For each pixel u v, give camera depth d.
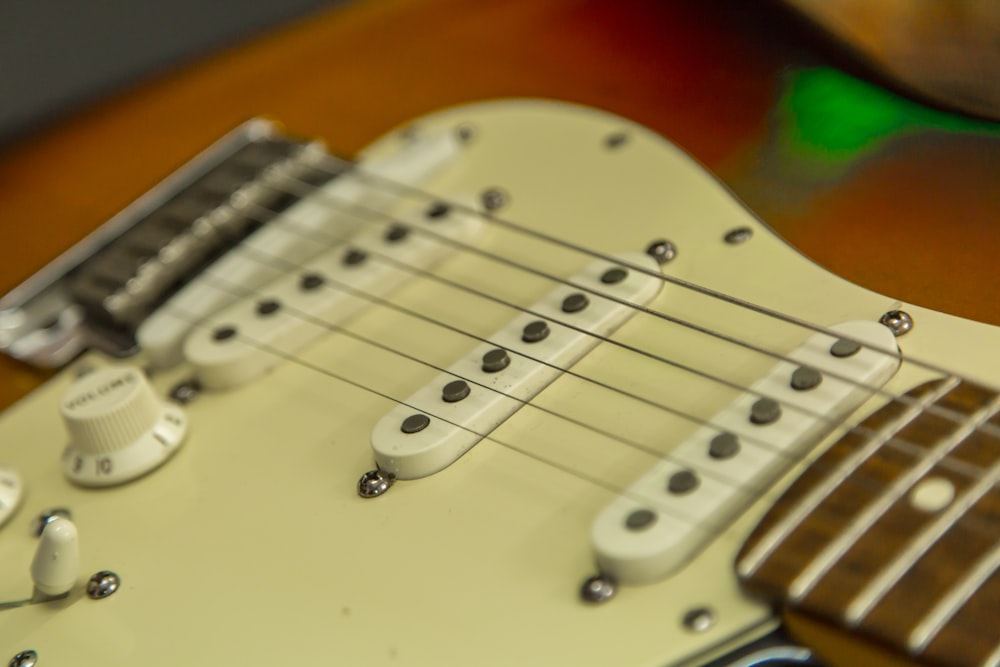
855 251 0.46
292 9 0.70
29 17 0.66
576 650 0.40
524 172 0.51
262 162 0.53
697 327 0.44
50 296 0.51
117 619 0.43
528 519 0.42
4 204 0.56
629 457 0.42
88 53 0.67
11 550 0.45
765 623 0.40
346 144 0.55
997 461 0.40
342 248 0.49
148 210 0.52
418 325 0.47
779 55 0.52
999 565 0.39
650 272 0.46
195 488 0.45
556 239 0.48
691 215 0.48
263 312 0.48
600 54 0.55
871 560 0.39
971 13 0.48
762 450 0.41
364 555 0.42
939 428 0.41
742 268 0.46
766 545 0.40
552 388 0.44
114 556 0.44
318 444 0.45
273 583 0.43
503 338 0.45
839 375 0.42
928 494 0.40
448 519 0.42
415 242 0.49
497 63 0.56
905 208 0.47
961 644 0.38
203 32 0.70
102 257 0.51
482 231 0.49
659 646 0.40
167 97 0.59
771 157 0.49
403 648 0.41
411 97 0.56
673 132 0.51
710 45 0.54
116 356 0.49
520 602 0.41
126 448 0.45
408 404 0.44
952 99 0.49
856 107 0.50
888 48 0.49
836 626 0.39
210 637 0.42
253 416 0.46
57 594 0.43
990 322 0.43
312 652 0.41
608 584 0.40
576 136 0.52
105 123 0.59
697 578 0.40
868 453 0.41
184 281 0.50
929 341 0.43
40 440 0.47
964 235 0.45
